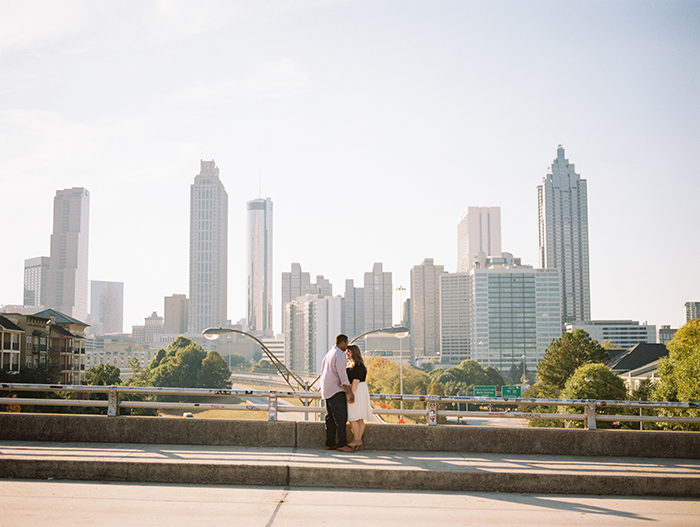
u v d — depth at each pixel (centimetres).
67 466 828
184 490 776
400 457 916
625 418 991
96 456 866
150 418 999
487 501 758
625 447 976
